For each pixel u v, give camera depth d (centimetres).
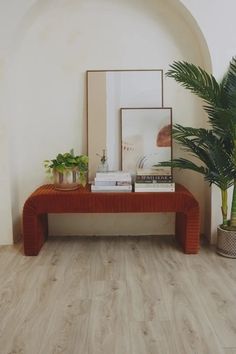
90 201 296
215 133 296
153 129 337
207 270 272
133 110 334
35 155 343
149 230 355
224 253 298
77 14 326
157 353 176
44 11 322
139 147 338
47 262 288
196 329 195
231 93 269
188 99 339
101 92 334
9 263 286
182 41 331
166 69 334
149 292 238
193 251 304
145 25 329
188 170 347
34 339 188
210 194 327
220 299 228
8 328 198
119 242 337
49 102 336
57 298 230
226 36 304
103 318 207
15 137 335
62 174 305
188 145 303
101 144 338
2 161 315
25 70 331
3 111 309
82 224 354
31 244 300
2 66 303
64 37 329
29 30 326
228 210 323
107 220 353
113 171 332
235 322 202
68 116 339
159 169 337
